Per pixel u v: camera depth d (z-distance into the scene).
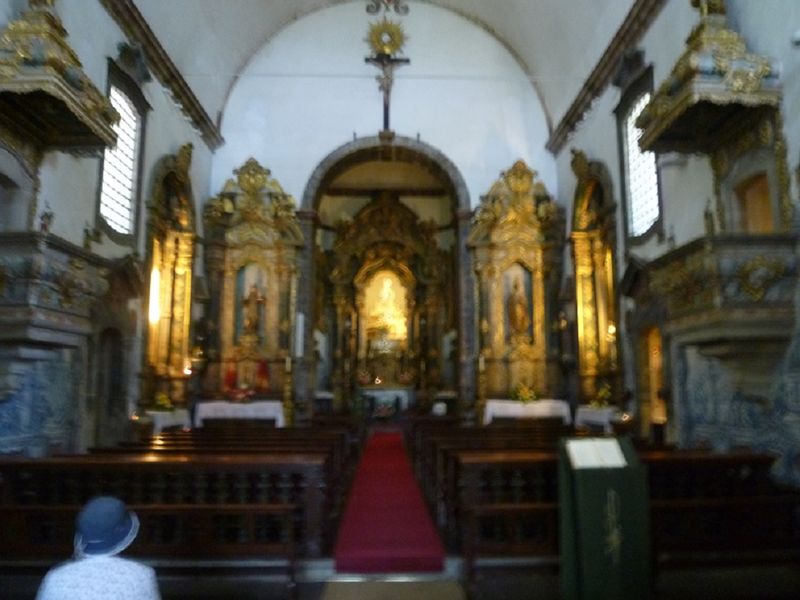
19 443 8.71
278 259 17.83
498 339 17.70
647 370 12.41
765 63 7.92
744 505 6.05
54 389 9.66
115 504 2.80
